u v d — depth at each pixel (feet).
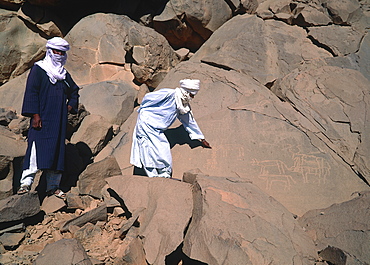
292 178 15.25
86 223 13.51
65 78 14.76
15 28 23.75
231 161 15.80
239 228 11.45
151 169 15.08
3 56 23.31
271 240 11.33
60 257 10.71
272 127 16.43
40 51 24.27
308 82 17.79
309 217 13.46
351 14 20.58
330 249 11.43
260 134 16.28
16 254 12.01
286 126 16.43
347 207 13.06
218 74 18.86
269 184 15.15
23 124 16.66
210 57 20.16
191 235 11.62
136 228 12.86
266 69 19.24
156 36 21.56
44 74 14.14
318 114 16.80
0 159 13.91
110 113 19.58
